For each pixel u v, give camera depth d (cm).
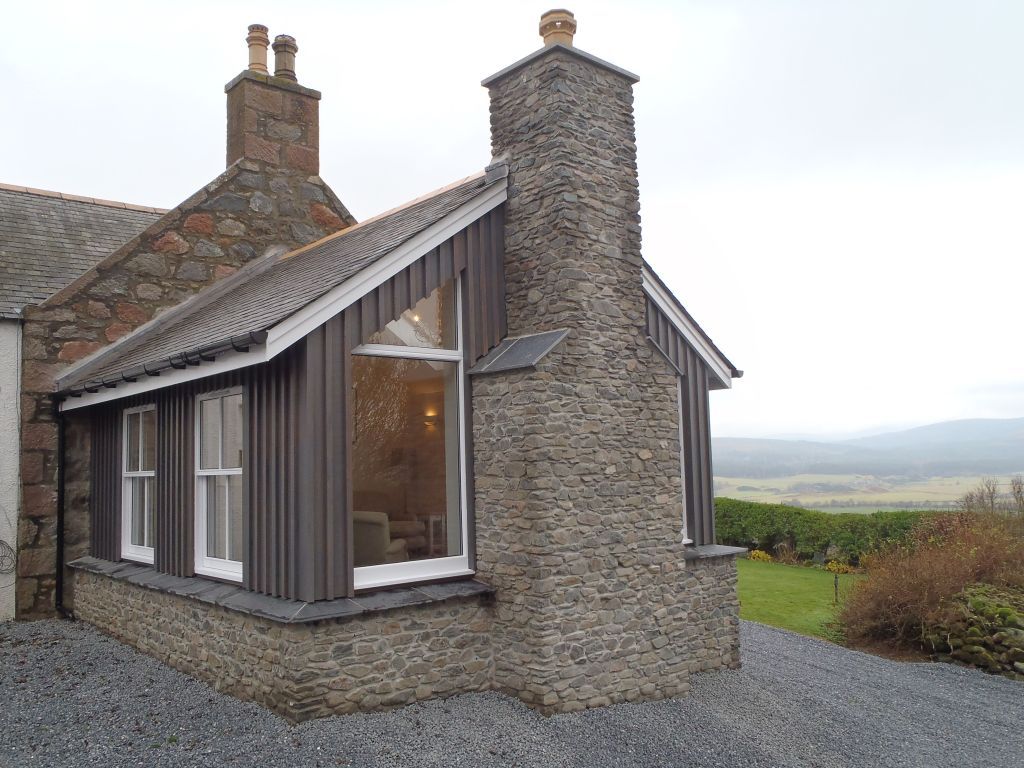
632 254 834
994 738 798
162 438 896
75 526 1075
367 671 670
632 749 649
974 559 1253
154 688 744
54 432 1066
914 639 1162
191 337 883
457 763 589
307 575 660
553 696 702
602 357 782
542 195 798
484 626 748
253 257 1239
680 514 836
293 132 1295
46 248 1208
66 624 1023
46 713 675
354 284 707
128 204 1436
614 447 779
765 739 712
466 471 784
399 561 741
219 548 806
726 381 1059
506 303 833
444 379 793
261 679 673
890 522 1714
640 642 779
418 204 980
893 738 765
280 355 707
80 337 1087
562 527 724
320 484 674
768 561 1967
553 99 793
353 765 573
